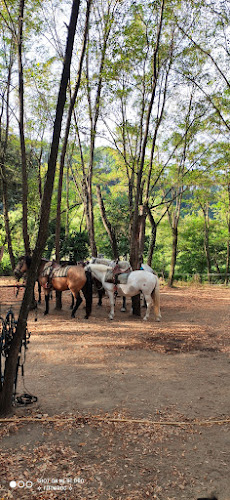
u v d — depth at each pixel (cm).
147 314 1159
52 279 1182
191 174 1669
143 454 432
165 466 411
